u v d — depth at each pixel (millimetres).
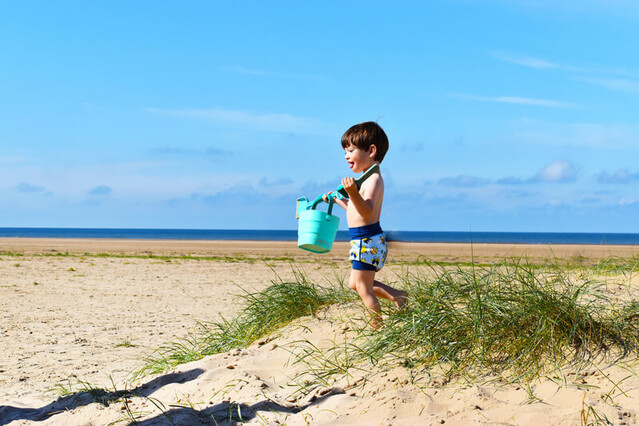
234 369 3533
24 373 4344
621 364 2738
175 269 14273
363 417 2604
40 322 6680
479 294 3377
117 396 3449
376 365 3176
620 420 2256
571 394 2539
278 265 15805
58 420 3107
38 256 18516
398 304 3707
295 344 3812
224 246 33094
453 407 2570
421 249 30938
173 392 3359
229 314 7395
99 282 11109
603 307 3348
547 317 3102
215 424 2742
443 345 3143
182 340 5656
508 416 2406
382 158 3875
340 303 4496
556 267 5109
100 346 5383
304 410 2807
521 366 2887
